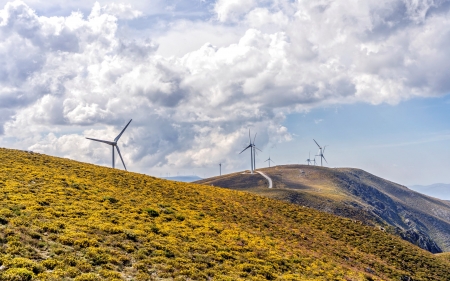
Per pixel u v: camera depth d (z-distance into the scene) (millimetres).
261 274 30516
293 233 51531
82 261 22391
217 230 41688
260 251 37406
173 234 34750
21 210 29469
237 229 44906
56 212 31359
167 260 27125
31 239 23547
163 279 23656
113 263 24078
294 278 31297
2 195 32844
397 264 52562
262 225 51500
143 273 23297
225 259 31875
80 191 42969
